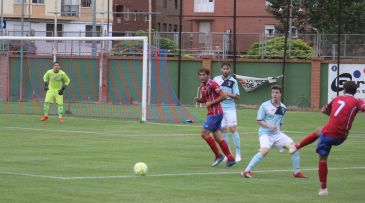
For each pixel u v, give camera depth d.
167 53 85.19
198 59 84.50
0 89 86.44
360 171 31.72
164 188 25.91
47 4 129.88
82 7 133.38
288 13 81.88
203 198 24.03
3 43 87.50
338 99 25.70
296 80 82.12
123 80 84.56
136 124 56.25
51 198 23.45
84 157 35.09
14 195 23.92
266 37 87.50
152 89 81.06
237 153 34.84
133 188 25.77
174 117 63.25
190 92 84.88
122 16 148.62
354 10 102.88
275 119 29.41
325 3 104.25
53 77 57.47
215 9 130.38
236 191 25.61
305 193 25.52
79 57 85.31
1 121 56.94
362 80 79.94
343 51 81.88
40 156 35.31
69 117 62.75
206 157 36.00
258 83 82.50
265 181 28.20
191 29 135.62
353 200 24.20
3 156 35.19
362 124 62.38
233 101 35.97
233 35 86.06
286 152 38.53
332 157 37.12
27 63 86.12
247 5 128.75
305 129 55.31
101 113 68.19
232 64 84.06
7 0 126.19
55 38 61.72
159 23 156.25
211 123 32.47
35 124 54.72
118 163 32.97
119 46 86.62
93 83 85.12
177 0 163.62
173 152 37.88
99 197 23.77
